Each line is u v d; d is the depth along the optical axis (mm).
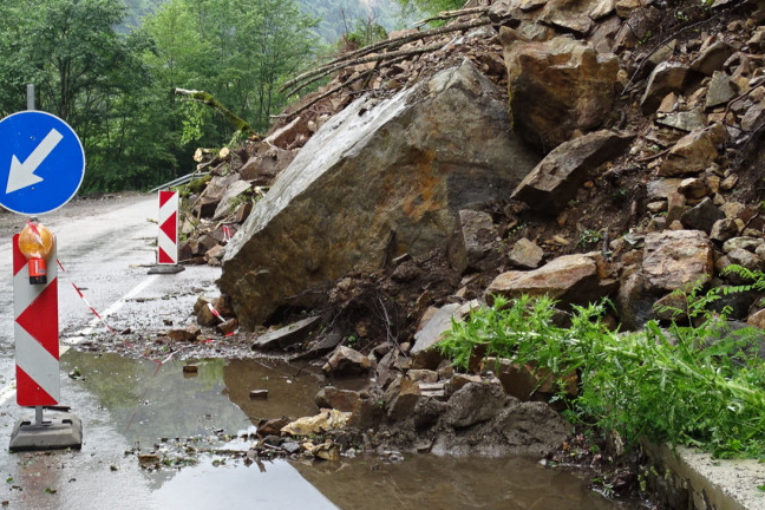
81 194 43375
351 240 8273
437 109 8273
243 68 59125
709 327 4742
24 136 5398
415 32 12812
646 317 6188
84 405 6340
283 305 8672
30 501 4504
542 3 9758
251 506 4422
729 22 8516
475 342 4520
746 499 3521
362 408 5504
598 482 4664
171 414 6094
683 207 6957
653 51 8547
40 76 41875
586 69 8156
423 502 4461
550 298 6379
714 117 7652
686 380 4012
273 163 16641
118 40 47031
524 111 8148
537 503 4426
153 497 4547
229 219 15727
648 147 7754
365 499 4508
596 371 4484
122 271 13742
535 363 5488
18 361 5438
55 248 5465
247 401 6426
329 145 9133
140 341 8523
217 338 8617
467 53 9430
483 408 5391
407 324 7719
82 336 8758
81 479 4828
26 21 43344
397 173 8203
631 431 4434
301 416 6016
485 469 4930
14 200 5402
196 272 13703
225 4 59594
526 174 8234
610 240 7301
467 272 7738
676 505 4145
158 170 56562
